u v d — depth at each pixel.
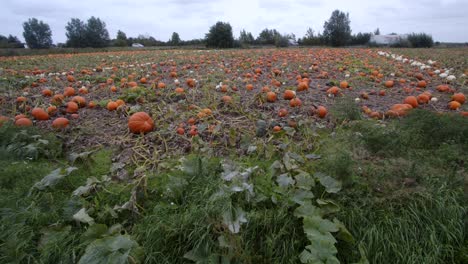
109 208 2.91
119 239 2.47
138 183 3.22
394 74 10.02
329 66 12.31
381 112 5.35
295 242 2.62
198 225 2.63
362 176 3.23
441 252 2.60
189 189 3.17
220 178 3.19
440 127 3.97
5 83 8.63
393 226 2.79
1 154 4.06
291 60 14.76
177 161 3.94
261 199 2.89
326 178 3.10
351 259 2.57
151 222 2.83
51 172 3.41
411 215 2.81
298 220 2.79
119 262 2.25
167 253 2.61
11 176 3.56
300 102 5.92
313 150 4.12
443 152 3.51
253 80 9.03
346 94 7.14
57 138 4.73
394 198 2.96
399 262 2.55
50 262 2.54
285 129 4.48
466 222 2.75
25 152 4.14
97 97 7.41
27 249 2.63
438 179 3.08
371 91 7.38
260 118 5.32
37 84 9.09
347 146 3.83
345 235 2.60
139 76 10.20
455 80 8.80
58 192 3.37
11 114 6.19
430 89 7.80
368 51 21.34
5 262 2.48
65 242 2.62
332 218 2.83
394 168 3.28
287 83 8.68
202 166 3.41
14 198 3.13
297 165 3.48
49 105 6.47
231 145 4.36
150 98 6.83
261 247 2.63
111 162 4.09
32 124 5.29
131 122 4.87
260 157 4.03
